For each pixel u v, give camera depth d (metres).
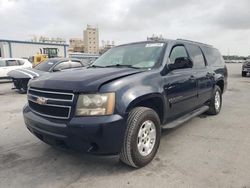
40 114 3.29
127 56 4.40
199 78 4.98
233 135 4.72
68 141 3.00
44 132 3.18
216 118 5.99
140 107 3.39
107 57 4.74
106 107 2.94
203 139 4.50
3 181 3.07
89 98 2.94
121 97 3.05
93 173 3.25
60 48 49.81
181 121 4.31
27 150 4.04
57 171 3.32
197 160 3.60
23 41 44.34
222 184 2.93
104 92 2.96
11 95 10.20
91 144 2.97
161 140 4.45
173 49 4.37
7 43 42.56
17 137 4.72
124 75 3.34
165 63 3.97
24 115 3.63
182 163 3.51
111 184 2.98
